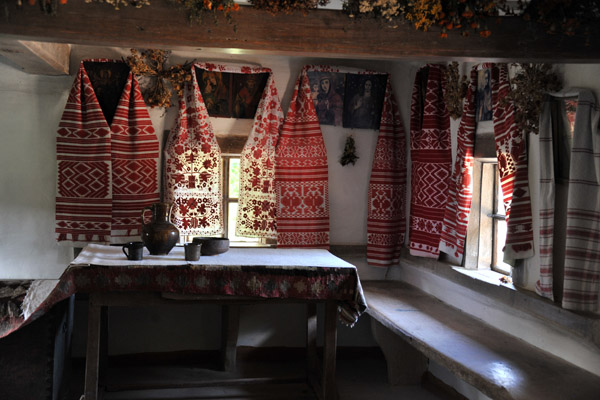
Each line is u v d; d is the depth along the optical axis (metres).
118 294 4.26
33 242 5.43
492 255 4.93
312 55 3.42
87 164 5.30
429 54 3.36
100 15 3.18
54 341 4.34
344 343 5.98
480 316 4.66
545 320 3.82
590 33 3.27
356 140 5.93
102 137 5.29
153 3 3.22
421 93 5.63
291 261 4.61
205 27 3.26
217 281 4.29
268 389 5.26
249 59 5.69
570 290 3.58
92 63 5.34
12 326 4.03
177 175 5.46
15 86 5.33
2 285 4.33
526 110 3.94
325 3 3.34
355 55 3.39
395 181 5.88
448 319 4.68
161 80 5.44
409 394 5.12
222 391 5.17
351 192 5.96
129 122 5.40
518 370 3.54
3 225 5.39
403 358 5.31
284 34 3.32
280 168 5.72
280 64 5.76
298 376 5.13
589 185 3.55
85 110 5.30
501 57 3.34
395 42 3.37
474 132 4.79
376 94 5.89
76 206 5.32
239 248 5.23
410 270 5.85
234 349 5.51
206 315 5.75
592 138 3.53
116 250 4.89
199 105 5.49
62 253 5.45
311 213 5.77
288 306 5.89
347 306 4.47
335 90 5.83
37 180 5.41
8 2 3.10
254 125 5.66
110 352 5.61
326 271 4.40
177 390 5.16
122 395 5.01
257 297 4.41
